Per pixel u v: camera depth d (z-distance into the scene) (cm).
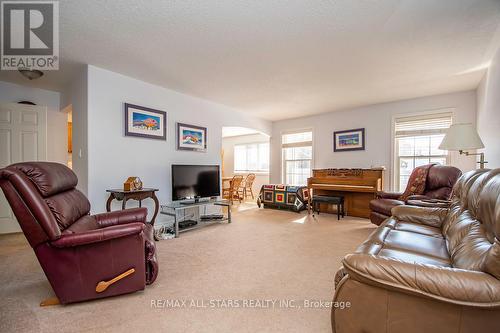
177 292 184
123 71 321
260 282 200
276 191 562
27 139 360
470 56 277
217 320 150
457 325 91
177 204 375
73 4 188
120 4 188
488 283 87
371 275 100
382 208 330
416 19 207
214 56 278
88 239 160
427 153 436
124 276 173
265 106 502
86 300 170
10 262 244
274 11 197
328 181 503
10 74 329
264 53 270
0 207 343
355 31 226
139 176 355
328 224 409
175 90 399
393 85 373
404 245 170
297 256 259
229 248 286
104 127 316
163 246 294
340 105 493
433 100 426
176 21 211
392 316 99
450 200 255
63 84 368
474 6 190
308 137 598
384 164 476
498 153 262
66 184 193
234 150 864
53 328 143
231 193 661
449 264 141
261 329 142
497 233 97
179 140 407
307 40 243
